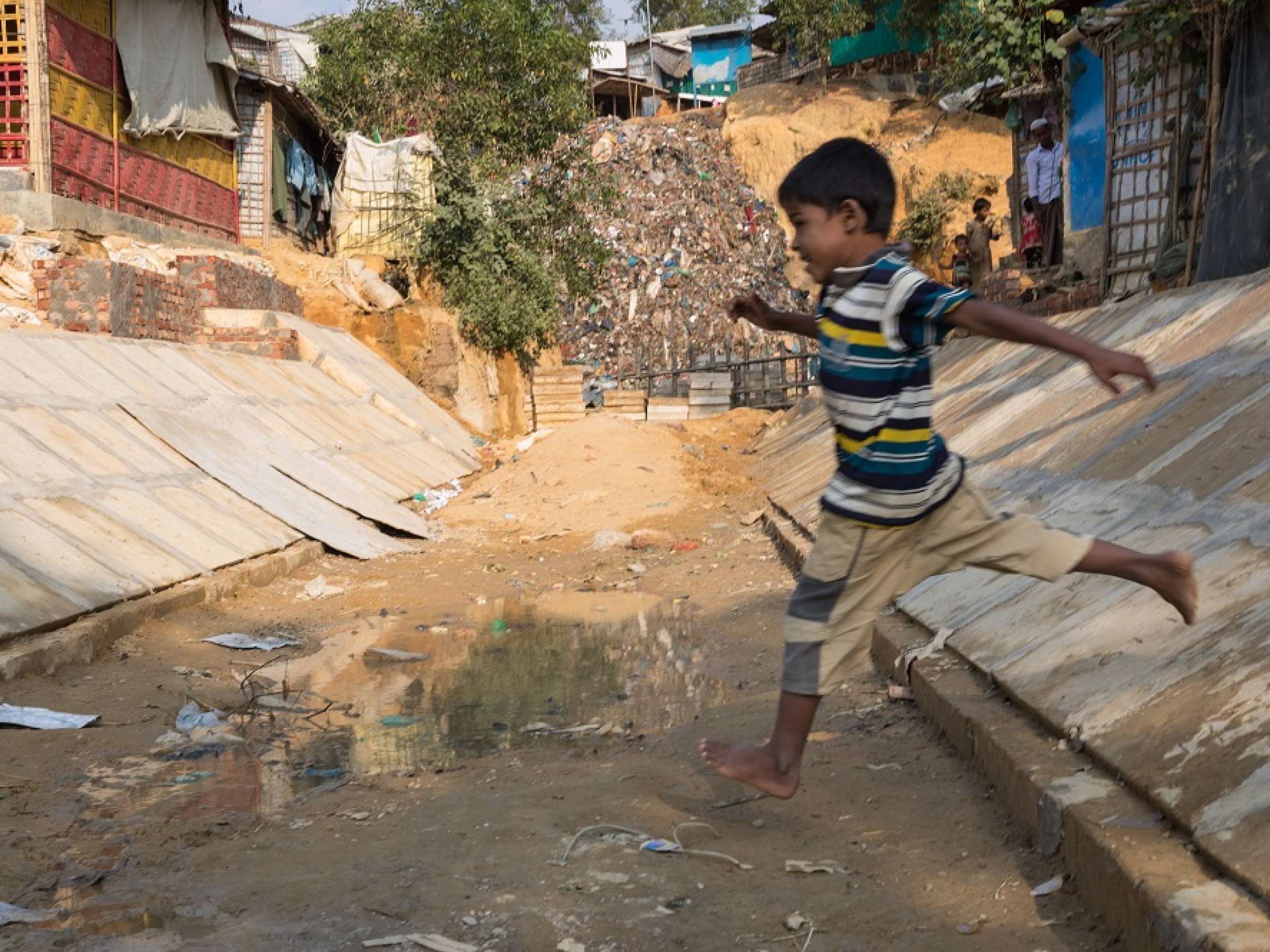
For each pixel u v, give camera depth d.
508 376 20.80
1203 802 2.72
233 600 8.14
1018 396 9.62
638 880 3.16
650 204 35.50
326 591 8.73
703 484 13.98
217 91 19.44
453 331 19.44
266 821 3.82
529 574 9.93
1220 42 10.32
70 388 9.34
